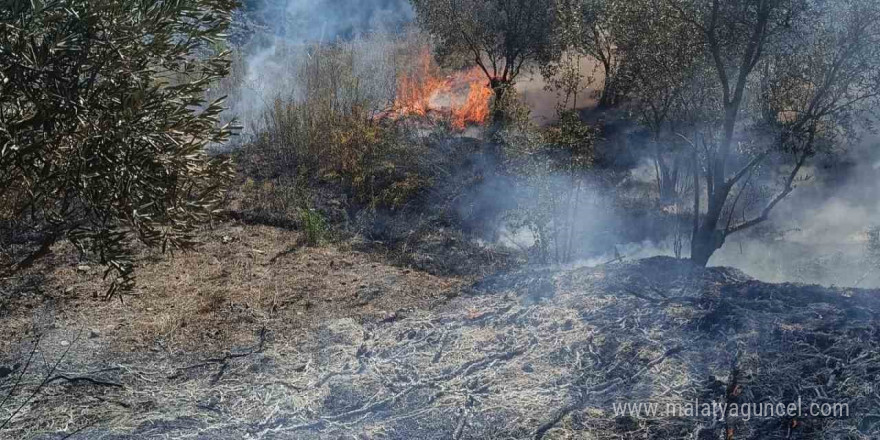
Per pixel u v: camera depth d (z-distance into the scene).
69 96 3.58
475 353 5.45
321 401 4.96
